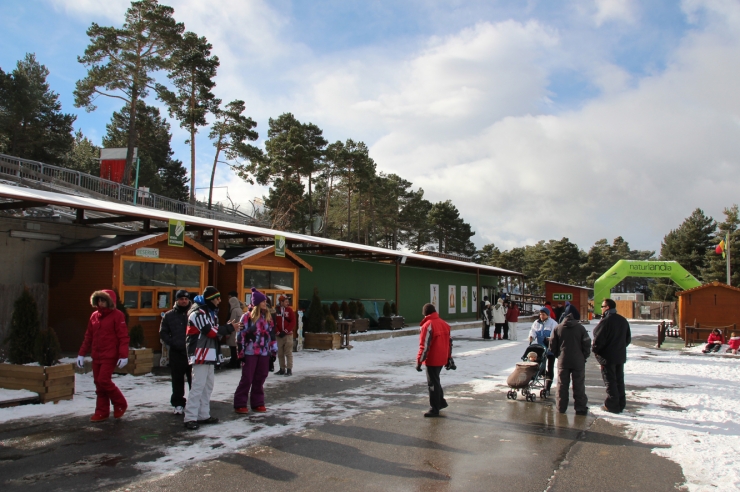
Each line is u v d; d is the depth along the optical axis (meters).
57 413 7.61
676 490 5.04
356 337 19.91
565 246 73.44
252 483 5.10
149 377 10.70
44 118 44.16
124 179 36.59
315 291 17.62
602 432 7.12
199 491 4.88
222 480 5.16
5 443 6.21
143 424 7.13
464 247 74.62
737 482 5.25
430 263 31.53
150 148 58.81
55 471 5.32
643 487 5.11
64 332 11.98
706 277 51.31
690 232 57.06
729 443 6.62
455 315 35.38
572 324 8.31
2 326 10.94
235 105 43.31
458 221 73.25
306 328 17.22
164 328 7.67
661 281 58.81
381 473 5.43
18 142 42.09
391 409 8.38
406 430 7.09
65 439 6.40
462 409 8.46
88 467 5.45
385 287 27.64
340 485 5.08
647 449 6.35
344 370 12.62
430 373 7.97
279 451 6.09
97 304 7.27
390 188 62.69
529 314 42.34
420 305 30.95
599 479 5.32
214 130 43.22
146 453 5.93
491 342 20.92
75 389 9.18
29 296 8.41
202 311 7.09
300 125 50.91
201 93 40.44
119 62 35.12
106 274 11.72
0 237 11.61
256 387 8.09
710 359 16.00
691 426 7.48
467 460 5.87
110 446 6.15
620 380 8.37
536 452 6.19
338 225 62.19
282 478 5.25
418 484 5.13
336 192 61.84
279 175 47.88
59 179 25.89
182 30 36.53
